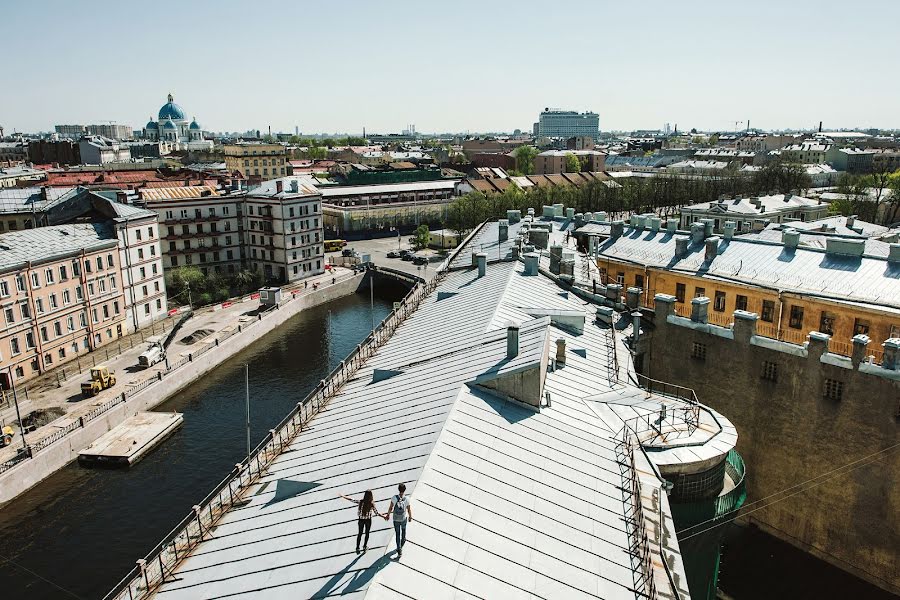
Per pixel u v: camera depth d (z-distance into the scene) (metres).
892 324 52.75
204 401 82.94
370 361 43.78
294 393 85.62
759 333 62.00
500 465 27.03
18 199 112.12
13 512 59.34
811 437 46.50
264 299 117.50
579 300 53.53
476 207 169.88
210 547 25.62
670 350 53.41
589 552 23.52
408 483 24.75
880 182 196.12
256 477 30.48
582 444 30.20
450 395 31.77
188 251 130.50
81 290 90.50
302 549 23.20
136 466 67.31
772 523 49.59
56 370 85.38
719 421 33.69
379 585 20.03
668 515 25.83
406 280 136.88
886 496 43.31
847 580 45.41
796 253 64.38
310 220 139.50
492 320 42.19
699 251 70.75
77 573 51.81
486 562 21.91
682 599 21.66
